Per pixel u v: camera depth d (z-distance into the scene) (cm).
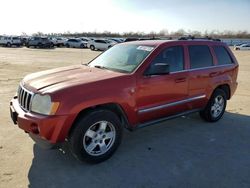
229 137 527
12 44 4625
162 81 470
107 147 418
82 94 376
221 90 607
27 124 374
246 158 440
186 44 531
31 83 412
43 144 378
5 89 916
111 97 401
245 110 720
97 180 368
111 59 507
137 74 438
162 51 482
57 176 374
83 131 384
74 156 410
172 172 392
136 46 509
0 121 577
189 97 531
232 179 377
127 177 377
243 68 1886
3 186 347
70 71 464
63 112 362
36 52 3300
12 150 445
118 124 420
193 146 482
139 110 445
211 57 583
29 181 360
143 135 526
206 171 397
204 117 602
